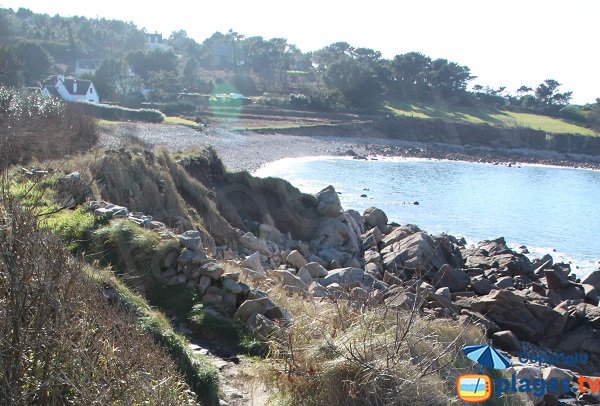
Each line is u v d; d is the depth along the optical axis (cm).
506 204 5384
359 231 2744
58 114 2619
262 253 2050
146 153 2064
